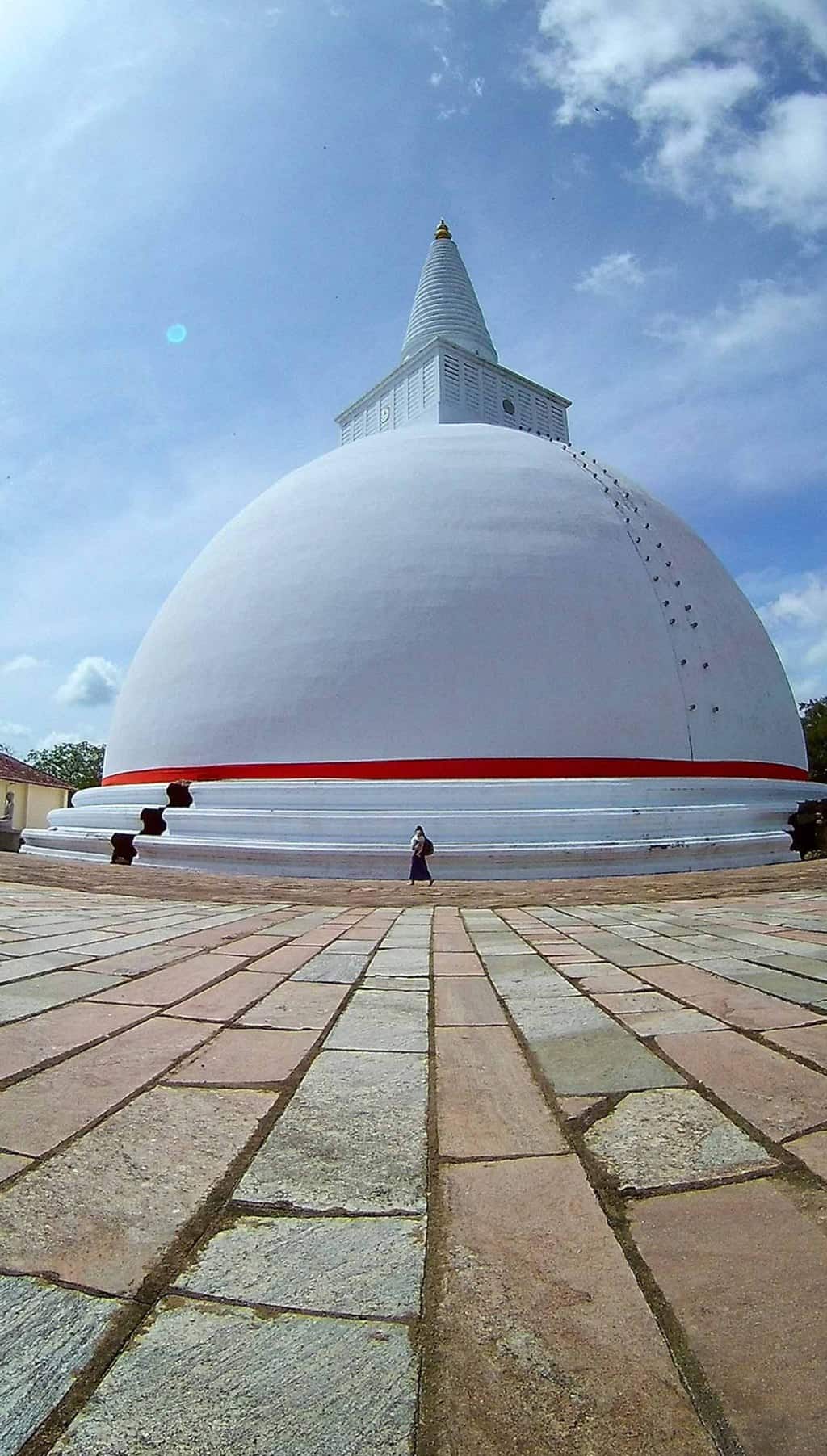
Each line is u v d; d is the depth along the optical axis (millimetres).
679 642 17984
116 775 20344
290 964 5961
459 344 26484
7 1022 4223
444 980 5402
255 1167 2561
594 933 7617
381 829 15242
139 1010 4520
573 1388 1599
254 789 16312
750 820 17047
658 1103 3090
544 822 15102
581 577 17516
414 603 16875
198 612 19453
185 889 12719
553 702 16266
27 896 10984
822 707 37344
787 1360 1677
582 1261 2031
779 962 5980
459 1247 2098
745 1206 2303
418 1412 1536
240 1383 1609
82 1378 1622
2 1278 1955
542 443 21672
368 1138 2785
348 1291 1910
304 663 16984
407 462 19797
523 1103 3105
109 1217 2248
